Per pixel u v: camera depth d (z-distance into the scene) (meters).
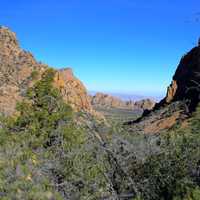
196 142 10.52
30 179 9.04
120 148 10.61
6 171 9.01
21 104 23.66
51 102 21.83
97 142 10.65
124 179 10.16
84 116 12.05
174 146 10.56
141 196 9.98
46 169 9.90
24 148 11.30
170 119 54.41
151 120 61.00
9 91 48.66
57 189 9.41
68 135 12.58
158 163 10.28
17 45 77.75
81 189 9.68
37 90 23.44
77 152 10.44
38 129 20.52
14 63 67.44
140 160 10.51
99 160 10.33
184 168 10.09
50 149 11.81
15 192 8.49
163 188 10.09
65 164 10.07
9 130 20.55
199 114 11.77
